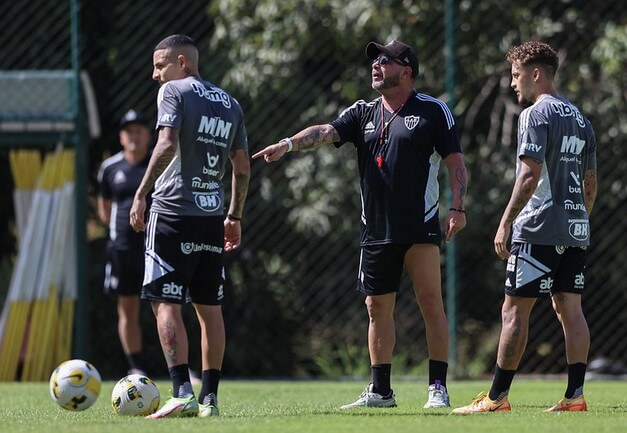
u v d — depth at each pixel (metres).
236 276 37.97
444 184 35.19
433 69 37.34
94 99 36.12
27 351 32.78
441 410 18.39
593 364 34.44
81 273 33.22
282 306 38.03
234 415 17.41
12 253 40.53
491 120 38.16
